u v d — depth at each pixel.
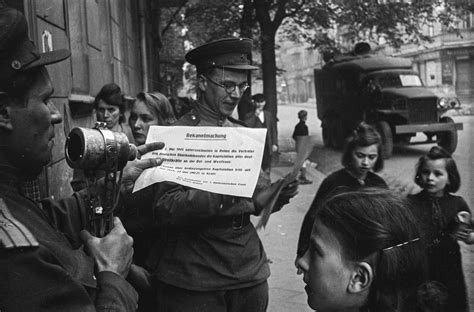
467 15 16.73
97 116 4.04
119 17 9.44
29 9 3.38
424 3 16.36
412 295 1.30
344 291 1.33
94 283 1.68
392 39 17.39
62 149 4.11
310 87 37.72
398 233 1.27
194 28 20.20
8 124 1.61
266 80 16.14
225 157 2.53
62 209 1.90
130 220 2.80
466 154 13.09
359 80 15.88
